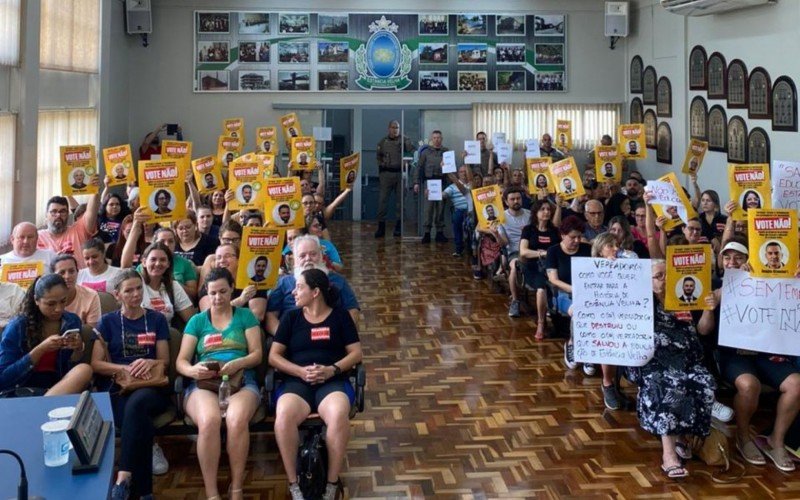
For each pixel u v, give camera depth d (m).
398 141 12.50
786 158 8.20
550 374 5.69
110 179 5.94
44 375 3.64
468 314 7.56
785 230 4.10
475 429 4.64
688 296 4.16
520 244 7.11
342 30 12.95
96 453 2.31
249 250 4.38
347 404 3.67
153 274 4.46
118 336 3.86
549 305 6.59
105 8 10.00
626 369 4.52
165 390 3.85
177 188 5.06
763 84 8.65
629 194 8.91
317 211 6.96
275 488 3.86
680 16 10.85
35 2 7.00
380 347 6.41
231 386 3.77
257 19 12.84
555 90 13.16
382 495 3.79
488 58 13.09
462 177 11.31
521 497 3.77
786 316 4.10
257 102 12.98
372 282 9.09
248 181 6.27
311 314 4.00
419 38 13.02
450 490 3.84
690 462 4.16
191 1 12.73
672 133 11.27
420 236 12.68
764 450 4.20
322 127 12.79
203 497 3.76
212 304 3.97
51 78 8.11
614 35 12.58
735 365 4.28
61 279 3.65
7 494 2.11
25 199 6.97
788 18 8.12
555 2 13.04
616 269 4.19
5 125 6.65
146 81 12.75
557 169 7.43
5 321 4.09
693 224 5.70
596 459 4.21
